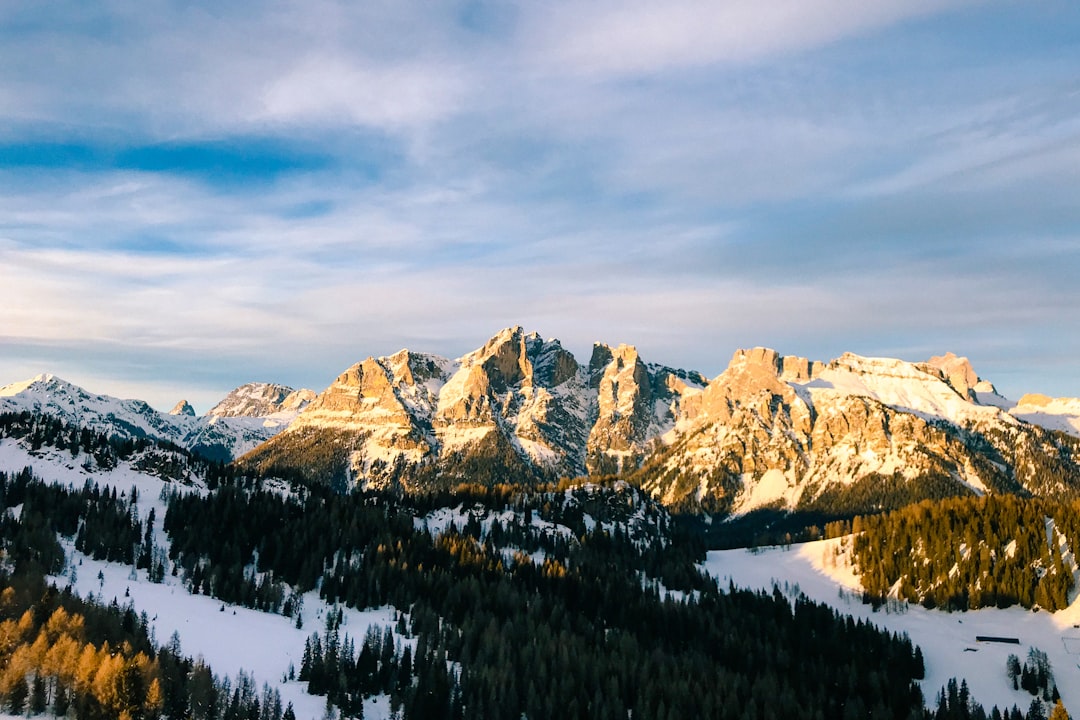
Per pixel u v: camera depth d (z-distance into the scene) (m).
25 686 198.88
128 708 199.12
